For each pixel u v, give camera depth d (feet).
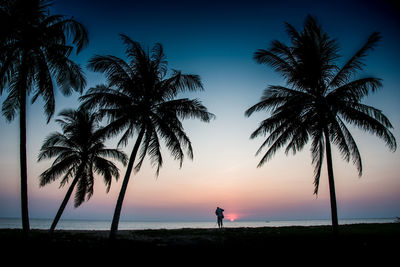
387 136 40.19
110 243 32.63
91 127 62.90
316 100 44.47
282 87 46.34
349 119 42.93
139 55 47.85
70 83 43.04
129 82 46.06
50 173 56.95
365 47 41.68
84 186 61.52
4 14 34.09
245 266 21.45
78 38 40.09
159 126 47.47
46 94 39.04
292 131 47.26
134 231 56.08
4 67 34.99
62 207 56.95
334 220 38.73
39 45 38.01
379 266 21.52
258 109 48.03
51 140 61.21
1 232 48.11
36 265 20.31
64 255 23.88
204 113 50.19
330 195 40.27
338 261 23.08
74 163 61.21
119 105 45.60
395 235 38.99
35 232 53.83
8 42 36.55
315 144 44.91
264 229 57.47
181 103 47.85
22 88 36.52
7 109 39.55
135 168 48.01
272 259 23.84
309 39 44.98
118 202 42.80
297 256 25.04
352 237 37.22
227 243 33.42
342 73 43.91
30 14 36.22
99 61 45.06
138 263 21.84
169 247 30.04
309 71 44.42
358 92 41.81
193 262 22.53
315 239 35.96
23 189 35.55
